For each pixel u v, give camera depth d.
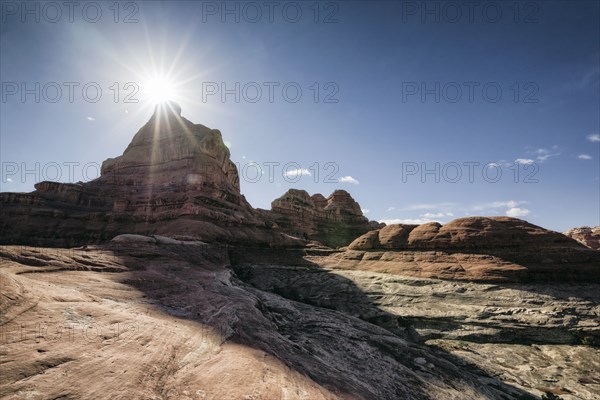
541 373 26.59
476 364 27.81
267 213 109.69
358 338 26.12
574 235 127.81
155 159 71.81
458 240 53.59
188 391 9.33
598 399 22.97
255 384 10.62
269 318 24.84
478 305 38.06
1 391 7.23
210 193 64.12
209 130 78.25
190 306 18.92
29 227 53.38
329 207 141.12
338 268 55.84
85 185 67.44
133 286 19.52
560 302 37.66
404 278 46.47
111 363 9.54
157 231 52.69
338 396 12.51
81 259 21.73
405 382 19.05
